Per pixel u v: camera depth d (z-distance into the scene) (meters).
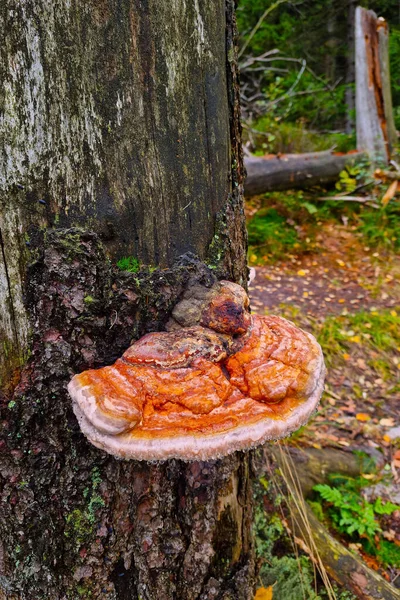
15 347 0.47
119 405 0.43
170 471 0.52
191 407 0.45
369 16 2.29
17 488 0.49
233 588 0.59
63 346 0.48
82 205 0.46
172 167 0.49
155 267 0.50
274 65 3.51
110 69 0.45
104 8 0.44
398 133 2.76
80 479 0.50
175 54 0.47
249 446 0.43
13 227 0.45
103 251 0.47
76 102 0.44
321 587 0.72
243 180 0.59
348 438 1.10
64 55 0.43
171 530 0.54
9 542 0.50
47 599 0.51
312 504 0.89
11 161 0.44
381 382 1.30
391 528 0.88
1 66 0.42
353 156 2.34
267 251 1.99
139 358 0.47
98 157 0.46
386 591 0.70
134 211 0.48
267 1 2.99
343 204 2.33
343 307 1.61
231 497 0.57
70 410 0.49
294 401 0.48
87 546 0.51
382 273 1.82
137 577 0.54
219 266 0.53
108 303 0.48
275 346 0.50
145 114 0.47
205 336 0.48
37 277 0.47
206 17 0.48
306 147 2.53
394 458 1.04
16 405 0.48
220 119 0.52
